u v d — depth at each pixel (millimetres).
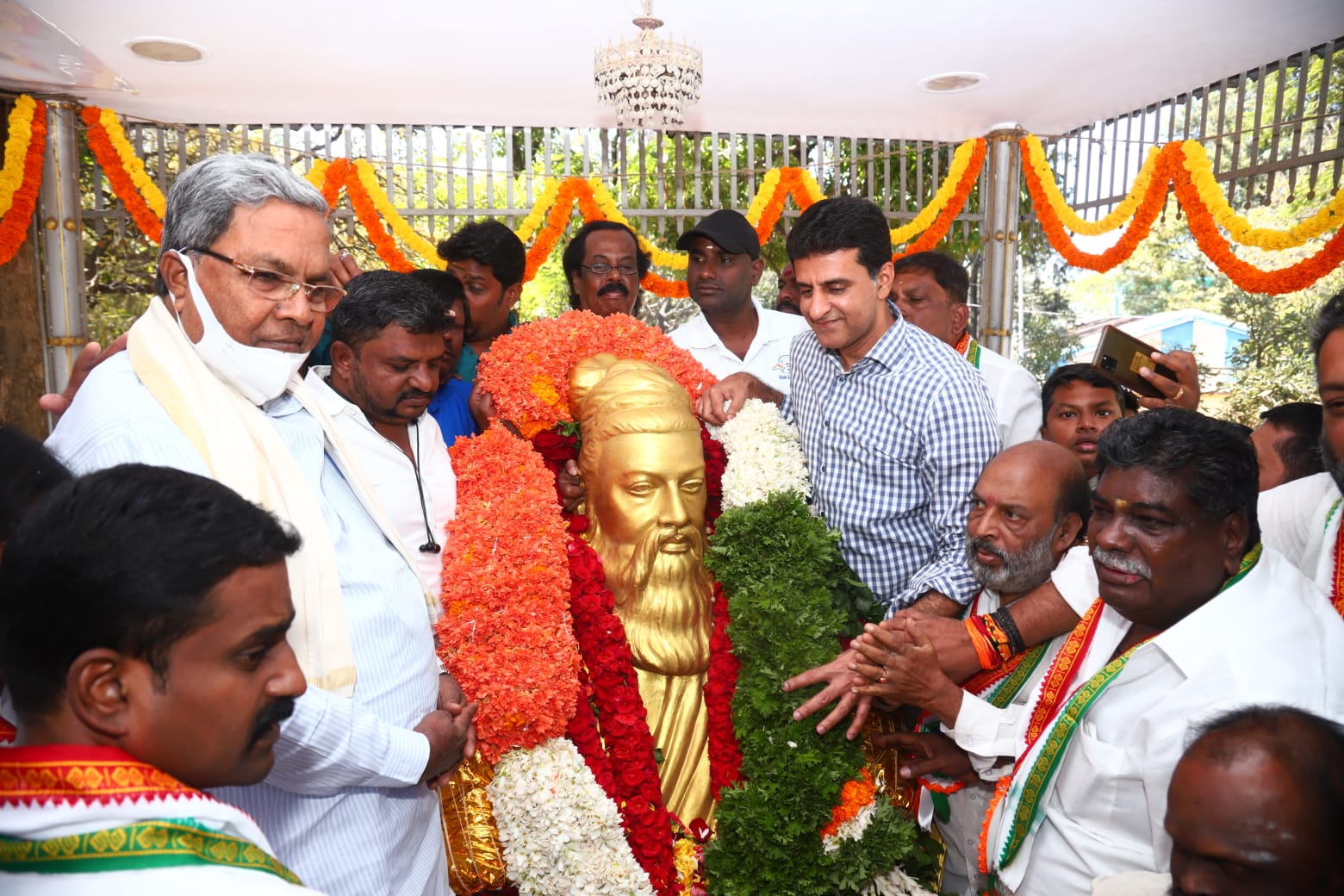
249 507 927
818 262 2176
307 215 1519
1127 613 1573
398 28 4883
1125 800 1589
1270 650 1489
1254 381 9812
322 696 1428
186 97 5910
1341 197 4867
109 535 827
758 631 2016
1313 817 958
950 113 6363
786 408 2600
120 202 6414
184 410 1443
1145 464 1504
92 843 770
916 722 2225
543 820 1811
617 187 7008
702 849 2002
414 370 1898
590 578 2033
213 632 862
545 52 5219
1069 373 2865
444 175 6859
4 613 832
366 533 1725
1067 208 6285
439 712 1737
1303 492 2092
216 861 817
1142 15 4801
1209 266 14391
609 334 2354
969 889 2119
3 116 5629
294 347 1557
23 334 5797
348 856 1555
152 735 855
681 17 4812
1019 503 1942
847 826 1946
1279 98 5473
